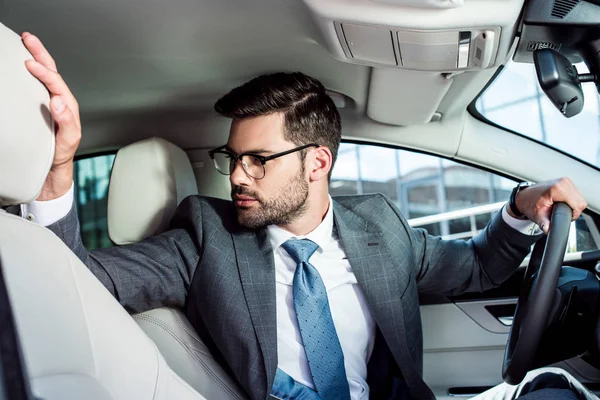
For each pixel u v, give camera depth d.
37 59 1.10
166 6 1.54
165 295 1.72
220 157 2.23
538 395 1.60
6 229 1.00
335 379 1.70
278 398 1.67
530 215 1.72
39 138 1.04
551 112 2.13
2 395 0.48
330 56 1.79
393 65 1.67
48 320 0.96
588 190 2.18
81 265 1.10
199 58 1.82
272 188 1.75
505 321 2.25
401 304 1.82
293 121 1.75
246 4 1.52
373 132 2.20
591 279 1.79
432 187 5.87
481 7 1.38
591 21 1.40
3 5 1.51
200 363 1.71
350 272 1.83
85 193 4.64
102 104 2.09
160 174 1.93
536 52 1.42
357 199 1.97
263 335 1.67
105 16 1.58
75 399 0.90
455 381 2.28
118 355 1.06
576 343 1.80
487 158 2.19
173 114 2.19
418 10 1.40
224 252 1.76
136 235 1.91
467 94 1.94
